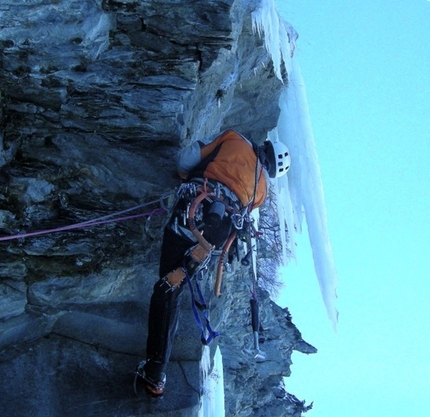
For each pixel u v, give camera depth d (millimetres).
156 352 5262
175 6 5508
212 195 5242
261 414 12711
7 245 5422
